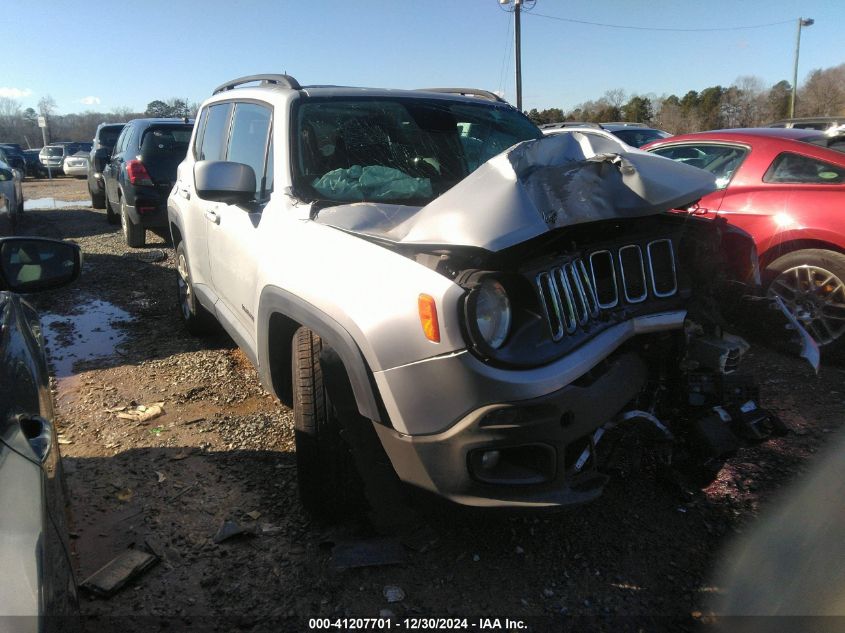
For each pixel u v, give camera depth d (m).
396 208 2.92
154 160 9.05
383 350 2.29
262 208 3.42
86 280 7.59
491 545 2.75
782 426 2.96
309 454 2.73
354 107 3.61
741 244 3.19
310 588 2.51
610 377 2.48
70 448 3.62
